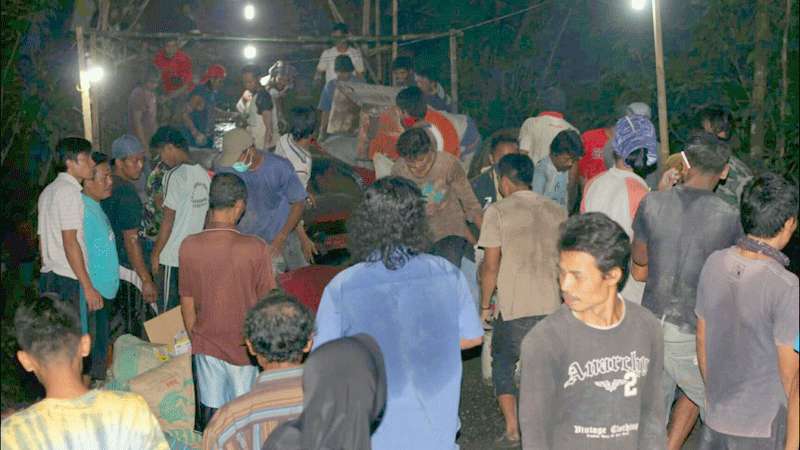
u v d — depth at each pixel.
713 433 4.48
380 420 4.01
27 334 3.50
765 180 4.25
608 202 5.93
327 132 11.07
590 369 3.73
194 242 5.27
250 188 6.85
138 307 7.62
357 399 2.97
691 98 11.99
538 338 3.73
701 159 5.21
